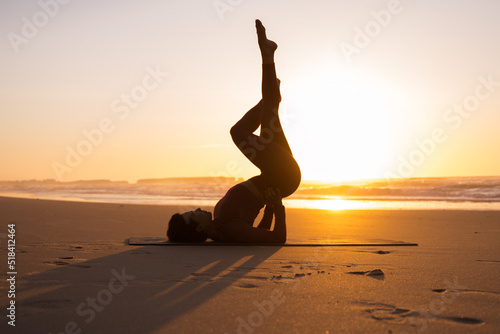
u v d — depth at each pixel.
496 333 1.91
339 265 3.61
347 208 13.98
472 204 15.94
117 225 7.37
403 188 28.98
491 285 2.86
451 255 4.23
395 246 4.91
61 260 3.73
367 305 2.35
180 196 24.70
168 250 4.41
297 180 4.80
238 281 2.93
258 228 4.93
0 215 9.29
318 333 1.91
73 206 13.12
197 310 2.23
